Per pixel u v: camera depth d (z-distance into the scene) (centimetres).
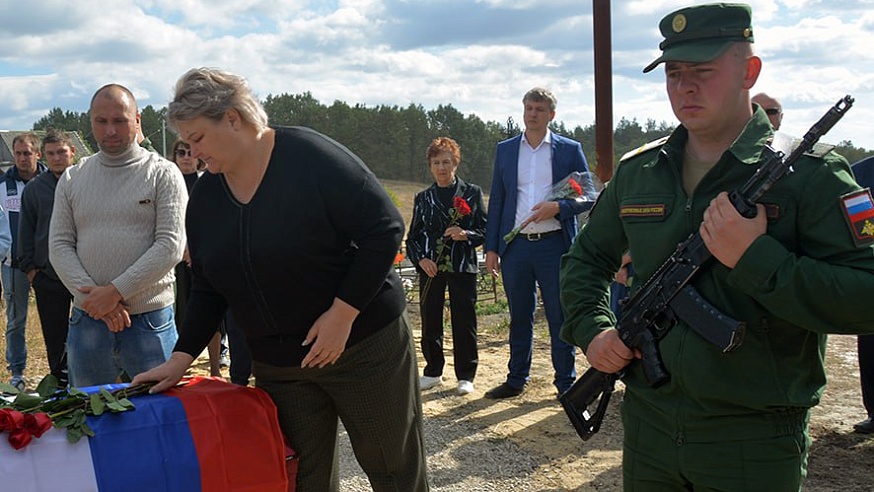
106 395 247
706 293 214
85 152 3666
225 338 686
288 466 276
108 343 377
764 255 194
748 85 215
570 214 514
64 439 232
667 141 233
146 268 366
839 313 190
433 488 414
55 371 555
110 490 228
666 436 223
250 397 267
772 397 204
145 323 382
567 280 259
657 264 227
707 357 209
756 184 200
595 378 261
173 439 243
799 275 190
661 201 226
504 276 554
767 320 206
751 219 198
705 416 212
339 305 258
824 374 215
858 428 473
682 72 215
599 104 645
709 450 212
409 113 7356
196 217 275
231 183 265
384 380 277
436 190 588
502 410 540
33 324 922
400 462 294
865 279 189
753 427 208
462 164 6856
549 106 528
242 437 254
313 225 256
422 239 587
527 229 532
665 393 222
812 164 200
